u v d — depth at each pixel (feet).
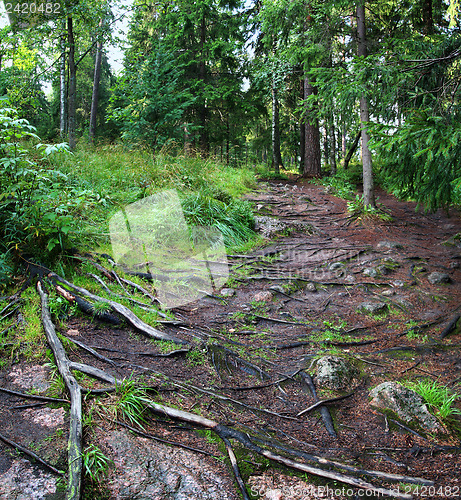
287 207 31.83
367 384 10.23
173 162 27.76
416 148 14.56
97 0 34.78
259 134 78.54
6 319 10.29
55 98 66.28
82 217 15.24
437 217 30.60
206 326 12.65
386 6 37.37
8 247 12.69
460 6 13.43
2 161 12.28
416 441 7.88
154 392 8.52
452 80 16.63
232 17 55.62
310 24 32.68
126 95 41.55
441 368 11.10
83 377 8.35
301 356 11.54
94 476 5.91
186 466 6.51
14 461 6.04
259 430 7.94
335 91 24.90
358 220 29.32
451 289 17.34
